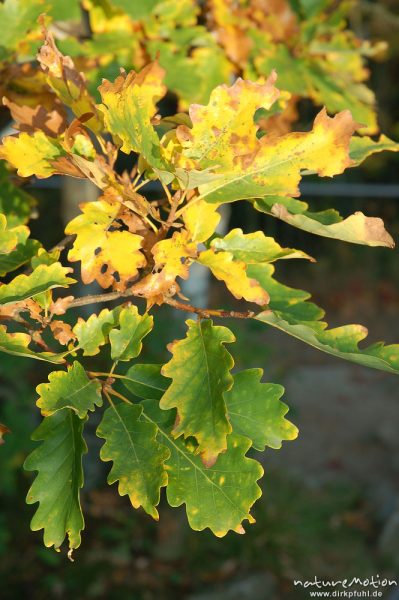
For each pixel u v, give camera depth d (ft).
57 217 14.24
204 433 2.56
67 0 3.84
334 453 14.37
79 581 10.60
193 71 4.06
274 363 17.56
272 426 2.67
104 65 3.96
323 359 18.30
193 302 7.27
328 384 16.75
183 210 2.68
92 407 2.63
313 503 12.53
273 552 11.30
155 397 2.72
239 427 2.68
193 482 2.61
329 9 4.54
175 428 2.57
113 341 2.70
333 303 21.54
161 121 2.87
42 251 2.76
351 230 2.63
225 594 10.68
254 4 4.30
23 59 3.67
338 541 11.91
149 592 10.64
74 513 2.57
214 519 2.59
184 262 2.71
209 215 2.67
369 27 9.95
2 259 2.80
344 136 2.61
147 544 11.23
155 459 2.60
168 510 11.71
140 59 4.02
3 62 3.56
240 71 4.17
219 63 4.13
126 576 10.82
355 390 16.62
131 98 2.55
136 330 2.71
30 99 3.49
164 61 4.04
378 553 11.74
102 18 4.07
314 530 11.85
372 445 14.66
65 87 2.84
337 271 22.58
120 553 11.09
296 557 11.35
